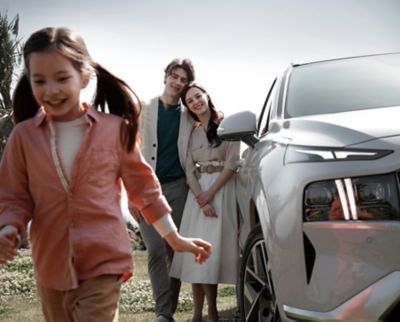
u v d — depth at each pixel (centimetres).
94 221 219
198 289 509
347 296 274
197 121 509
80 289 217
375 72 408
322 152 303
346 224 279
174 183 515
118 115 243
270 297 374
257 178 363
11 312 577
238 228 494
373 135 294
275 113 401
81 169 219
